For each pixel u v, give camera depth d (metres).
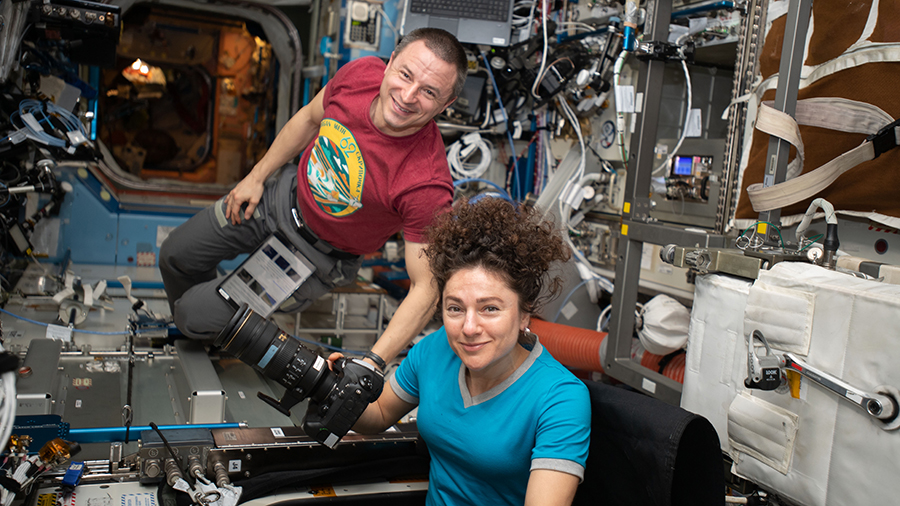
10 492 1.67
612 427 1.49
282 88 5.43
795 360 1.56
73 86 3.44
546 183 4.16
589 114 3.77
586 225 3.87
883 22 2.01
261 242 3.05
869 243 2.18
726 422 1.85
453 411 1.57
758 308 1.68
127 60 7.30
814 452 1.54
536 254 1.41
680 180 3.20
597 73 3.51
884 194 1.99
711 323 1.92
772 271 1.69
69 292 3.47
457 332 1.42
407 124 2.28
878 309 1.40
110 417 2.42
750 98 2.51
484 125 4.05
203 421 2.44
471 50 3.89
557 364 1.54
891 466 1.37
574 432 1.40
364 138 2.42
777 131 1.90
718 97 3.60
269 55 6.55
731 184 2.67
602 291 3.72
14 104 3.05
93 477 1.93
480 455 1.49
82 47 3.34
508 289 1.39
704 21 2.99
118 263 4.64
